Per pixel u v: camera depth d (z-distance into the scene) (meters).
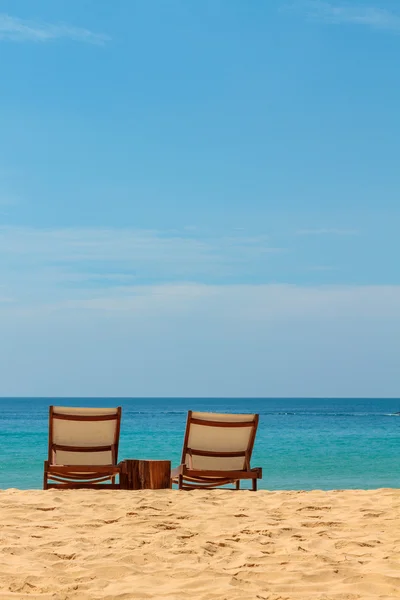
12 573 4.10
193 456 8.12
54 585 3.88
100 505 6.58
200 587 3.87
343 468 16.53
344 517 6.12
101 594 3.69
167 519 5.91
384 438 28.95
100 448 8.23
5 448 22.30
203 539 5.13
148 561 4.46
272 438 29.22
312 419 60.12
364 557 4.58
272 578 4.09
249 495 7.52
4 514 6.12
